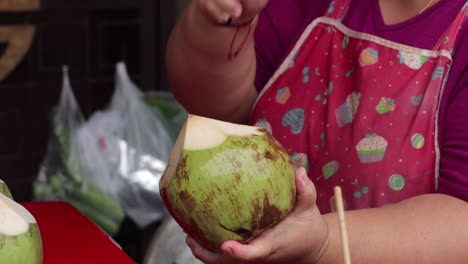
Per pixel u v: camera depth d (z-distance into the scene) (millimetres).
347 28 1753
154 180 3617
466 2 1638
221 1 1539
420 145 1596
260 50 1885
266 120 1789
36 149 3965
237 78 1711
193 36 1646
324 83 1746
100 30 4027
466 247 1435
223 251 1259
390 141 1617
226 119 1818
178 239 2102
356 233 1410
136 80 4129
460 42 1604
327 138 1702
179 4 4117
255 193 1279
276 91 1797
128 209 3566
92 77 4043
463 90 1556
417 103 1612
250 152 1304
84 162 3627
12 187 3957
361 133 1646
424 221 1443
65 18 3953
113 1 4020
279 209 1292
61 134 3773
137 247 3572
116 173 3605
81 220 1899
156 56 4145
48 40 3939
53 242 1765
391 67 1655
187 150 1317
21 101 3932
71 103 3939
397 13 1714
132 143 3664
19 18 3863
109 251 1729
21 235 1365
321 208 1705
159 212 3600
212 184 1285
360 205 1638
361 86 1672
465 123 1534
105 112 3748
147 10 4086
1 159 3932
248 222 1284
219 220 1288
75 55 4004
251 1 1540
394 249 1411
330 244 1373
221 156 1297
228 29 1606
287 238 1307
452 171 1521
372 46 1695
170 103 3828
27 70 3924
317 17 1811
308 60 1782
